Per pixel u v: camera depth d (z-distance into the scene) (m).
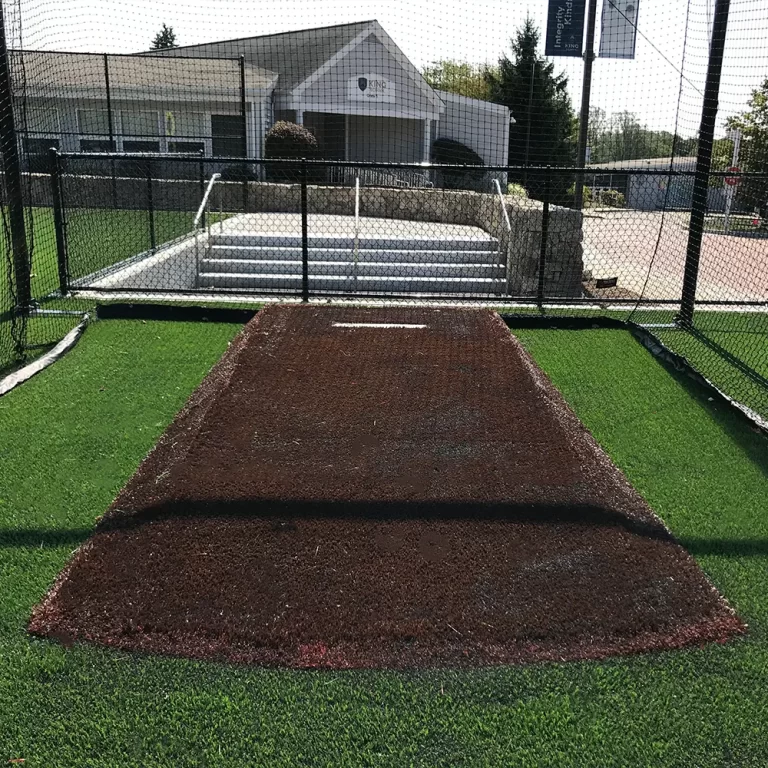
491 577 2.88
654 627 2.63
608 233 15.96
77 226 12.27
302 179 7.62
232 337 6.55
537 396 4.89
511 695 2.32
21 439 4.25
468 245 10.07
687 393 5.29
